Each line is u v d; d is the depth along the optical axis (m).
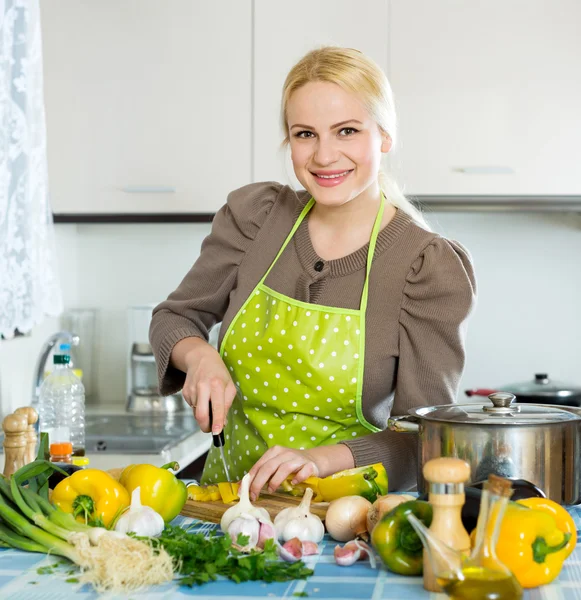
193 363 1.53
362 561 1.13
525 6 2.72
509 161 2.75
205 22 2.78
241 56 2.78
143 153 2.81
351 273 1.57
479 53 2.74
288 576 1.06
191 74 2.79
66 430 1.97
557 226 3.16
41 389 2.20
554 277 3.17
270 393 1.60
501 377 3.19
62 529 1.17
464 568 0.92
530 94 2.73
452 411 1.28
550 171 2.74
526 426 1.18
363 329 1.54
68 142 2.82
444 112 2.75
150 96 2.80
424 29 2.75
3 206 2.03
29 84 2.14
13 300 2.10
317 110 1.45
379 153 1.53
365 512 1.20
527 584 1.01
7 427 1.57
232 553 1.10
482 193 2.76
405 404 1.51
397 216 1.59
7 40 2.04
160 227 3.25
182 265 3.25
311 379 1.55
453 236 3.20
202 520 1.33
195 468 2.59
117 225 3.26
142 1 2.79
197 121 2.80
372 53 2.76
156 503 1.25
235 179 2.80
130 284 3.27
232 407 1.70
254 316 1.62
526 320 3.18
